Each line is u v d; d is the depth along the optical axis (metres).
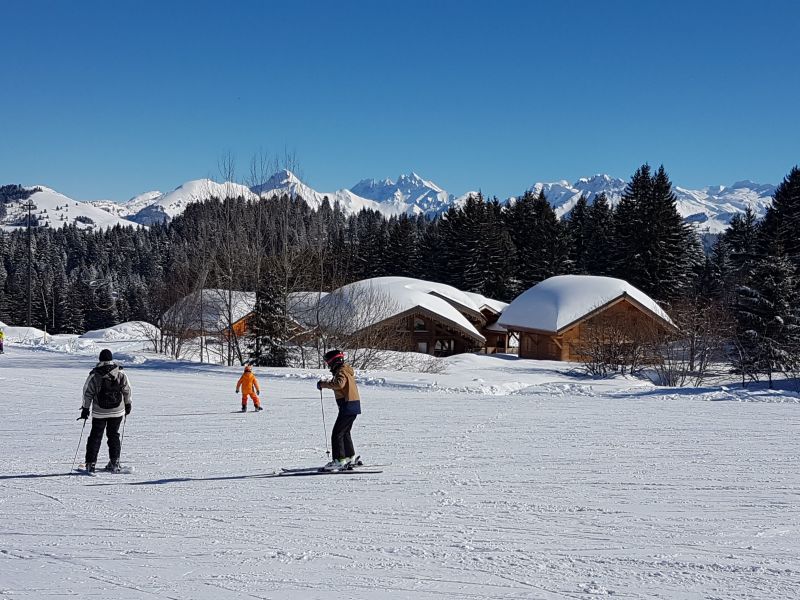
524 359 53.12
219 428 16.09
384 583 5.74
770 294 43.38
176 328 48.22
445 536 7.10
